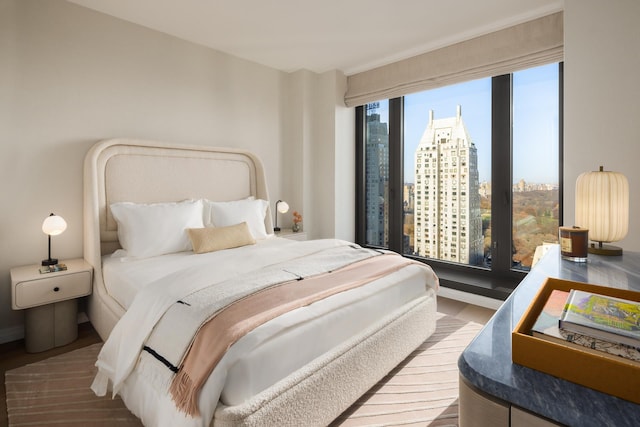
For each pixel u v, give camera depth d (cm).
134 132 301
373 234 433
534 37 280
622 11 216
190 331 132
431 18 291
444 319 284
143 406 142
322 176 426
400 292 210
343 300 169
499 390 52
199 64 344
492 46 305
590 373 50
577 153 233
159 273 210
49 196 260
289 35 323
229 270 187
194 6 273
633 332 55
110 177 275
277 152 416
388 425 161
